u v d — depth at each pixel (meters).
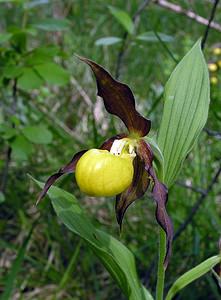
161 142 0.20
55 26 0.33
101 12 0.59
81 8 0.58
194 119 0.19
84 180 0.19
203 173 0.37
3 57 0.33
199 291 0.30
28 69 0.32
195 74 0.19
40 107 0.47
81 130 0.46
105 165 0.19
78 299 0.31
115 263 0.20
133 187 0.21
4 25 0.57
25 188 0.40
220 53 0.48
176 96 0.20
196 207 0.30
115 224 0.36
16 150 0.31
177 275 0.31
